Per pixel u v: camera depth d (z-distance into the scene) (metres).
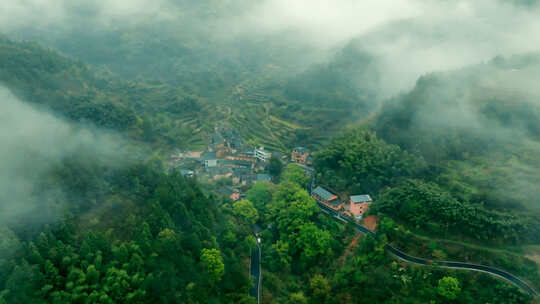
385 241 127.06
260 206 172.75
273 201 168.62
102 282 95.31
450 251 123.31
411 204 137.00
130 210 128.50
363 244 128.12
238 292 114.19
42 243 98.06
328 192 175.62
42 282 90.50
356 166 178.12
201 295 103.94
